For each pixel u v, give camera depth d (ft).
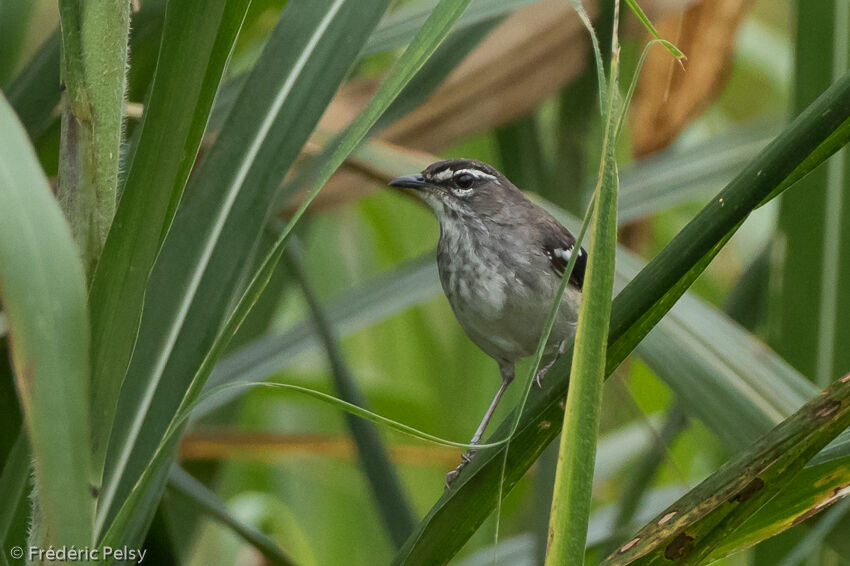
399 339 12.96
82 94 11.19
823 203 12.32
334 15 12.20
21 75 12.34
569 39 12.60
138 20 12.39
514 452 12.12
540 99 12.61
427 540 12.12
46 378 7.75
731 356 12.25
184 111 10.70
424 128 12.61
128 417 12.14
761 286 12.59
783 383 12.24
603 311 9.89
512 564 12.53
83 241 11.31
